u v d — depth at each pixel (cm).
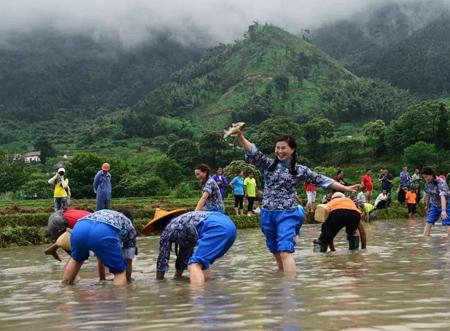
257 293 540
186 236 734
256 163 764
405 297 477
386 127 9212
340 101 15838
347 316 399
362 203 2094
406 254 914
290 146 751
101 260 704
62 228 912
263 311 435
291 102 16800
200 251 704
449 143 8494
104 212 730
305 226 1961
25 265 999
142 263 960
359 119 15475
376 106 15425
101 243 694
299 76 19050
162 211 832
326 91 17438
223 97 19375
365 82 17475
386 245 1111
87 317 452
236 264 867
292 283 605
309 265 799
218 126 16750
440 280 588
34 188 7131
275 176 758
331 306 443
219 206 950
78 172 6962
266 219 767
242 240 1418
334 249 1042
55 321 443
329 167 8350
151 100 19762
